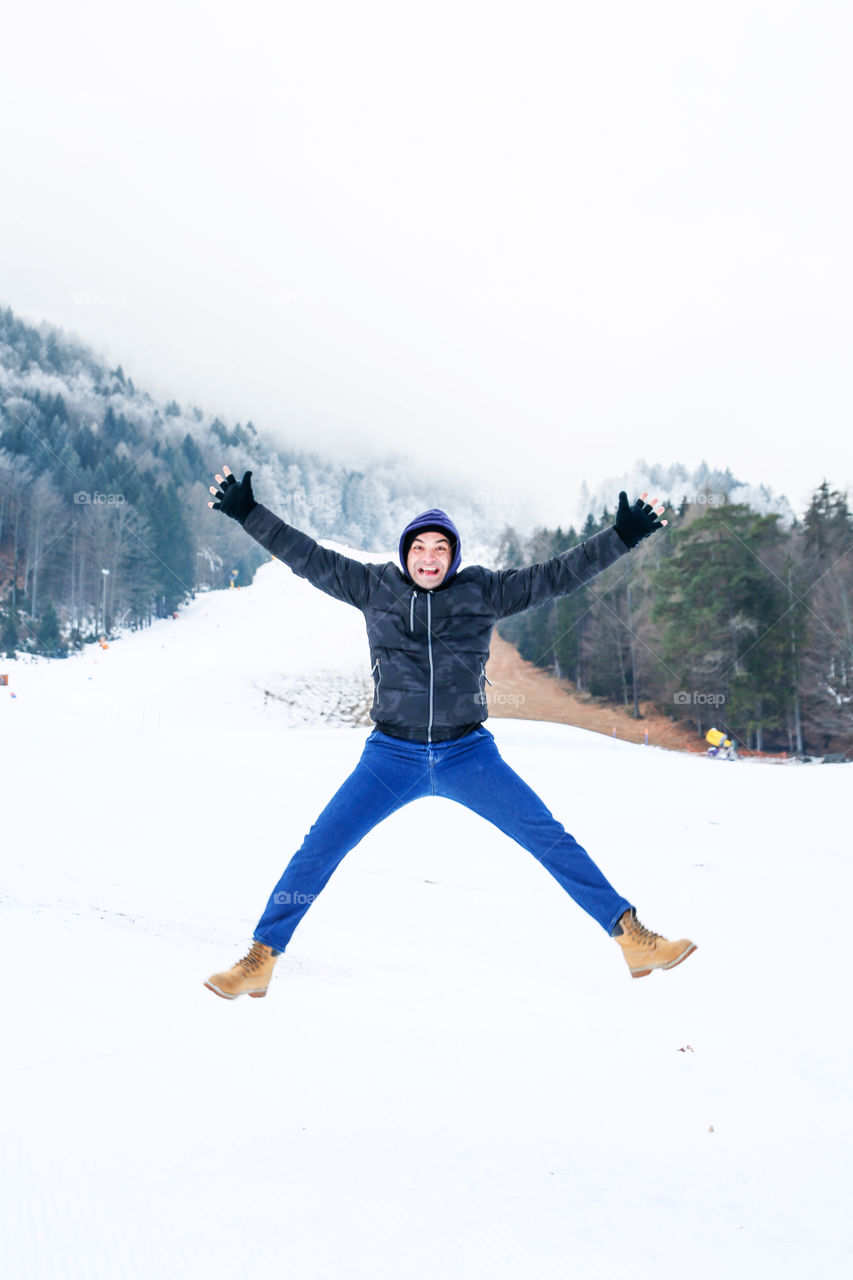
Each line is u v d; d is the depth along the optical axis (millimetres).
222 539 77562
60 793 13188
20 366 106500
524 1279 1449
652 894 7113
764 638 44969
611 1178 1918
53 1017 3002
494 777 2627
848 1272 1512
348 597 2785
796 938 5492
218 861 8617
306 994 3729
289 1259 1488
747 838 10484
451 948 5109
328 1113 2236
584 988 4137
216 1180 1796
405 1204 1726
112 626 63625
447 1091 2475
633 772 17750
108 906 5895
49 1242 1515
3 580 67438
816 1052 3092
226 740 21891
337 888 7273
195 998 3461
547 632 56906
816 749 44094
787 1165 2039
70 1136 1979
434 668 2645
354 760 18250
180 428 111750
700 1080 2711
